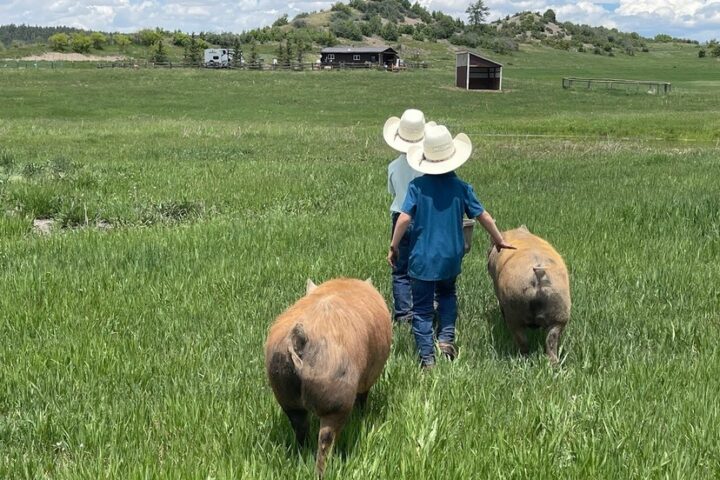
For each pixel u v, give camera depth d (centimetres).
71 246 1011
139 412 513
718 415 504
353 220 1182
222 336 682
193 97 5834
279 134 3244
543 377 586
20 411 532
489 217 644
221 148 2498
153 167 1841
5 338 671
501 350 684
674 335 687
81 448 471
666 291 823
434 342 663
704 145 2786
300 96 6103
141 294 799
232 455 453
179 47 15675
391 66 10556
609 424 496
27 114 4522
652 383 568
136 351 639
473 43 19312
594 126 3606
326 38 17262
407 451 453
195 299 785
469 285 845
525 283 627
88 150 2417
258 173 1725
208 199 1400
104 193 1448
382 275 876
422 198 627
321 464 430
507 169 1847
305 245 1025
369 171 1777
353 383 433
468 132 3431
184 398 531
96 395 557
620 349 657
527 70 11981
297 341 418
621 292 817
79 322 709
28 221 1191
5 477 448
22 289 793
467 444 467
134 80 7075
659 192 1390
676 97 6431
